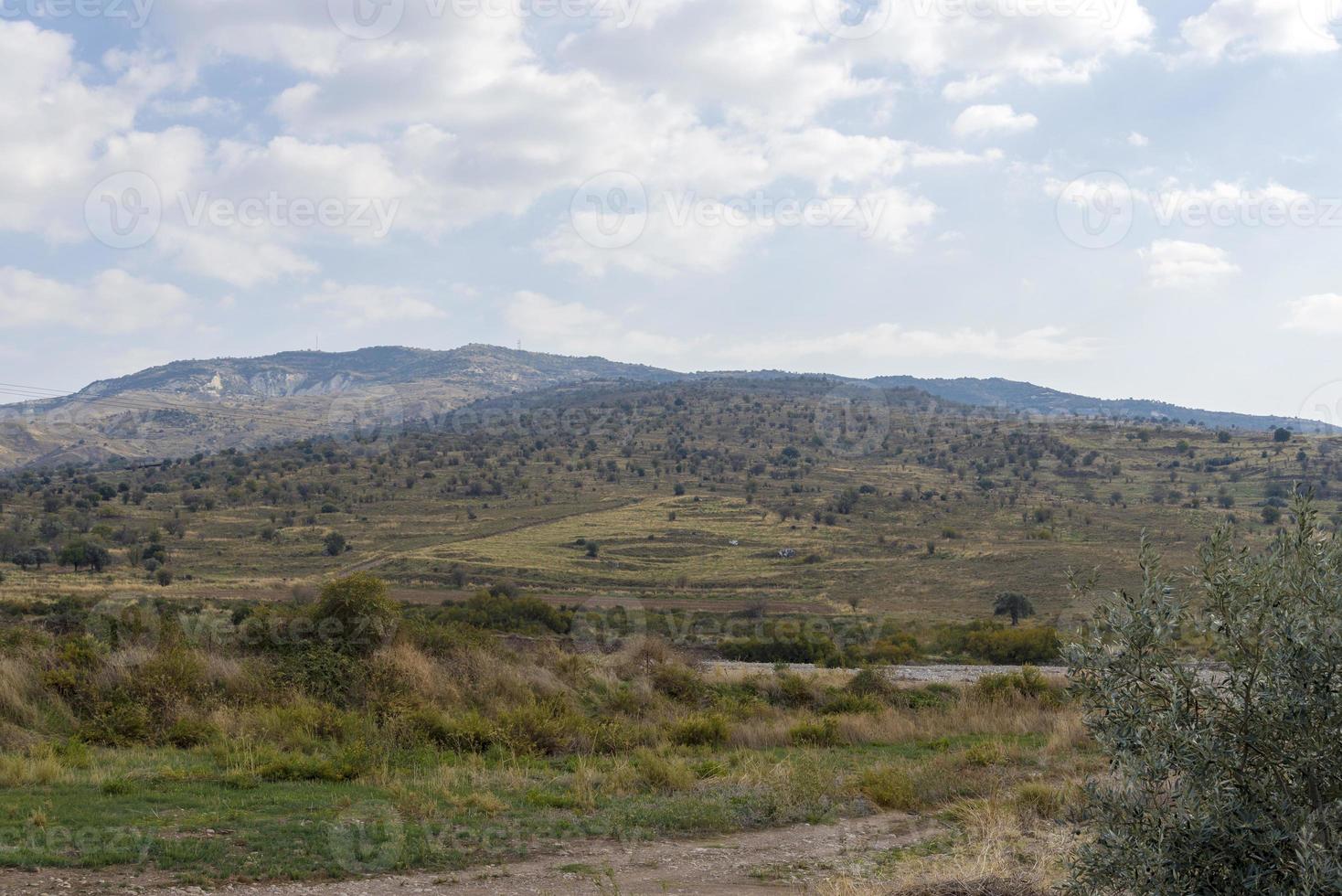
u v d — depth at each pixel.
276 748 15.14
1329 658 4.96
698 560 106.00
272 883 8.41
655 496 153.75
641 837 11.02
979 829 10.96
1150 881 5.07
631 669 26.56
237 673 18.97
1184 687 5.35
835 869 9.68
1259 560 5.30
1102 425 186.50
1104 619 5.64
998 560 80.81
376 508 140.75
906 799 13.27
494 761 16.11
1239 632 5.25
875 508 129.88
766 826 12.02
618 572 98.06
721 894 8.61
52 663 17.70
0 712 15.48
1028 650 44.28
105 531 105.06
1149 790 5.27
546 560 103.88
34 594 58.12
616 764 15.48
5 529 101.00
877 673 28.30
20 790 11.51
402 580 88.44
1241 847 5.02
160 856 8.89
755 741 19.80
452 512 140.25
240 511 133.12
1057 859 8.55
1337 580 5.05
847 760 17.33
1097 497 121.31
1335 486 92.88
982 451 172.62
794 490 150.25
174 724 16.38
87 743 15.09
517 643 34.59
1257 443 147.00
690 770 15.20
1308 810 4.97
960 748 19.16
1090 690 5.60
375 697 18.72
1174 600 5.39
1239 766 5.15
